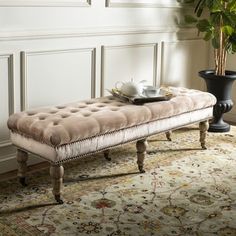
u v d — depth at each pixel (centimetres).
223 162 278
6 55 250
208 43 403
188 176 254
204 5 349
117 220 202
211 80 344
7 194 227
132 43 327
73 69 289
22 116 228
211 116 299
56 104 283
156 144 311
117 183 243
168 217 205
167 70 365
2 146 258
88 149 225
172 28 357
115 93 271
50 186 238
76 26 286
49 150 212
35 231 190
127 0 316
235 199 226
